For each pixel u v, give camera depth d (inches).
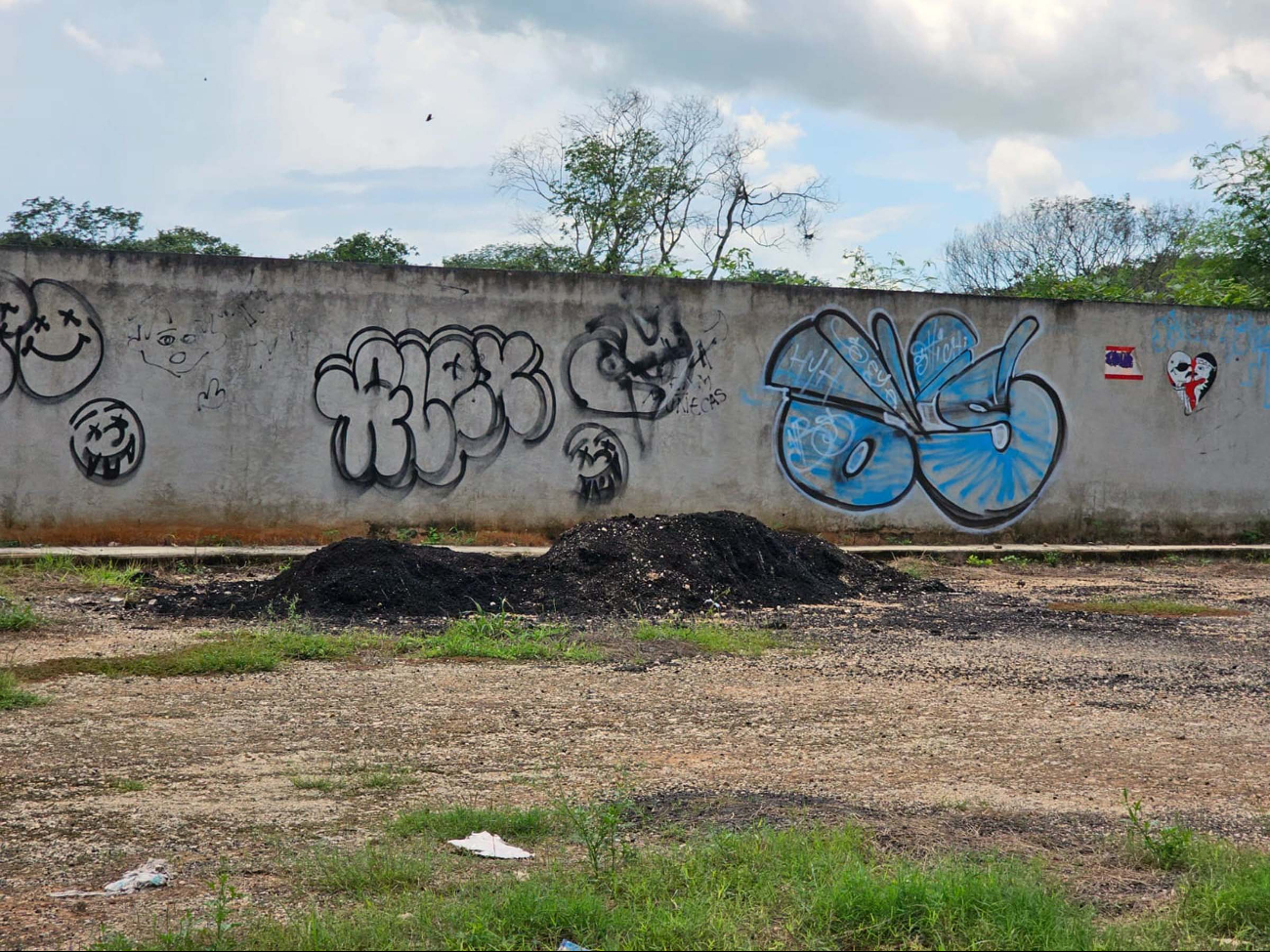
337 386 551.8
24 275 522.0
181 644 324.8
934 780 216.5
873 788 210.4
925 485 618.5
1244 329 658.8
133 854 172.9
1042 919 148.0
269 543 545.3
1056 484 636.7
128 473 532.4
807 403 603.2
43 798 197.0
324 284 549.3
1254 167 861.2
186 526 538.3
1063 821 193.9
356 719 252.1
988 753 236.4
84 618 363.9
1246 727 262.2
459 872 165.8
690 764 223.9
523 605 393.4
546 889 155.5
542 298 571.8
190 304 537.0
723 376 593.3
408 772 214.5
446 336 562.6
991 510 627.8
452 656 319.6
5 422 521.3
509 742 236.7
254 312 543.2
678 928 145.2
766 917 150.3
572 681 294.4
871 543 610.9
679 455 588.7
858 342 608.7
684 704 272.2
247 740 233.8
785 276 893.8
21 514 523.5
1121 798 208.5
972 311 621.3
